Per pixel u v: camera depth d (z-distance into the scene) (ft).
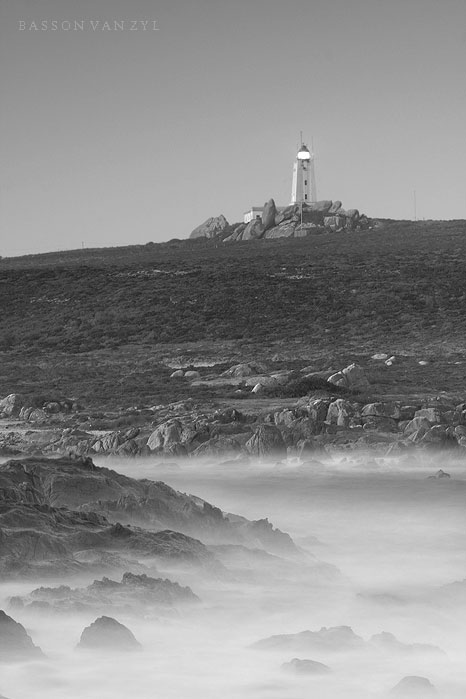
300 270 504.02
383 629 64.13
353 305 426.51
